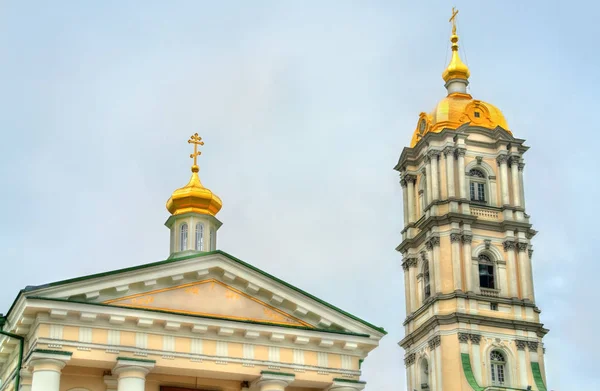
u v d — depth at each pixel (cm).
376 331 4809
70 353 4319
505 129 9800
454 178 9544
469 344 8962
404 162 10081
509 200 9581
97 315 4384
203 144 6284
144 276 4516
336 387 4694
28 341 4441
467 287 9175
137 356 4412
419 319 9431
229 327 4566
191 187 6022
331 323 4762
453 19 10600
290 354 4672
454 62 10312
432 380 8994
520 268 9394
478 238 9431
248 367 4591
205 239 5969
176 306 4559
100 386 4494
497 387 8712
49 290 4350
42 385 4244
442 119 9825
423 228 9544
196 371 4512
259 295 4706
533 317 9244
